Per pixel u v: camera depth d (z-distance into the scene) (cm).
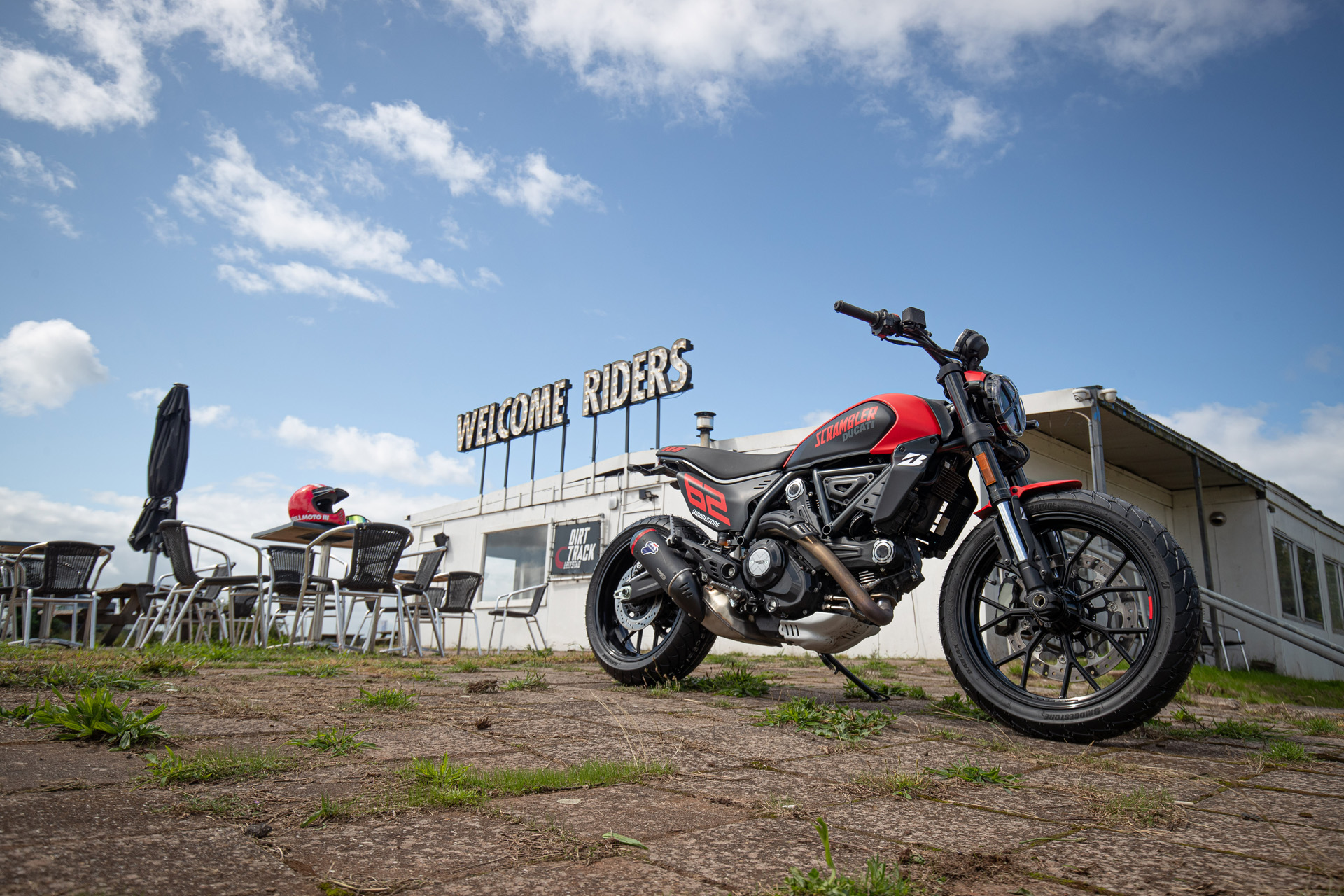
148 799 135
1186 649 220
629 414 1266
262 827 120
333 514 862
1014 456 279
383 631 838
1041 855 120
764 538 312
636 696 315
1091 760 203
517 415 1500
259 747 183
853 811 144
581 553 1126
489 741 202
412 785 150
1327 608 1237
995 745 219
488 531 1314
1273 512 1095
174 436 984
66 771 151
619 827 128
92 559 647
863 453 290
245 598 713
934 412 282
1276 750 218
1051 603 240
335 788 146
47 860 101
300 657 470
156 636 691
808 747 208
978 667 263
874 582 288
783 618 308
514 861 110
